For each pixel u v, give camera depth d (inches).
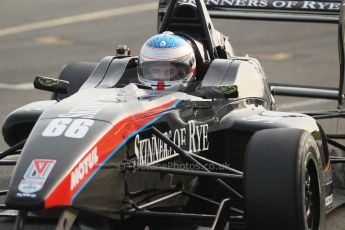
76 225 1037.8
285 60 2458.2
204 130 1050.7
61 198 843.4
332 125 1708.9
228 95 1017.5
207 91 1028.5
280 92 1390.3
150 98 1005.8
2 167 1354.6
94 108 945.5
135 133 943.0
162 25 1182.9
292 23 3036.4
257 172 913.5
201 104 1045.2
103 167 899.4
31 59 2386.8
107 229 941.8
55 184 841.5
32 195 830.5
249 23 3029.0
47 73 2208.4
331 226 1119.6
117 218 946.7
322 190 1012.5
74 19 2977.4
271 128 1018.1
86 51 2503.7
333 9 1350.9
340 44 1269.7
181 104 1018.1
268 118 1080.8
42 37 2696.9
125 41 2669.8
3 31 2785.4
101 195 904.3
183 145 1022.4
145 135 961.5
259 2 1391.5
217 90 1018.1
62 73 1318.9
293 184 903.1
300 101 1920.5
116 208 936.3
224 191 1096.8
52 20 2955.2
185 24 1175.0
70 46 2573.8
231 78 1095.0
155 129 968.3
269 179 907.4
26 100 1898.4
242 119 1075.9
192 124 1031.0
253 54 2546.8
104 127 910.4
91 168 882.8
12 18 2979.8
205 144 1058.7
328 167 1128.2
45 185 839.1
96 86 1096.2
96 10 3134.8
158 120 979.9
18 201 829.8
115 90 1035.3
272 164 913.5
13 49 2524.6
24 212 874.1
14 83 2084.2
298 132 948.6
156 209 1035.3
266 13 1384.1
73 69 1318.9
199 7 1163.3
